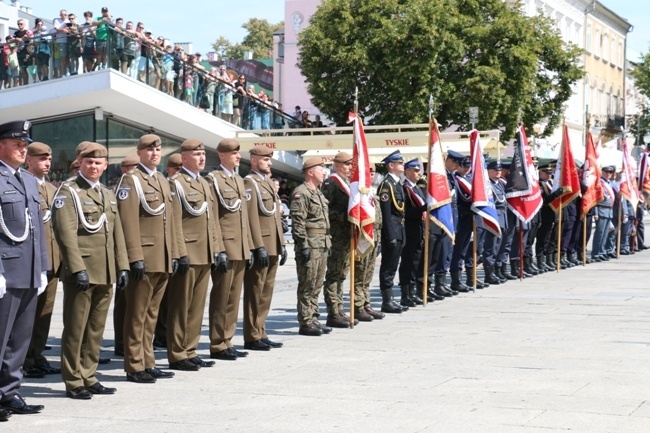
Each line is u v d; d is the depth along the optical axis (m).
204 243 11.42
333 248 14.48
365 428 8.43
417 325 14.59
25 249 9.22
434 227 17.34
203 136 33.03
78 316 9.90
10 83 29.50
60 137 32.25
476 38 35.09
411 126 26.53
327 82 35.69
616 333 13.63
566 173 22.48
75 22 29.31
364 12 35.31
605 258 26.86
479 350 12.31
